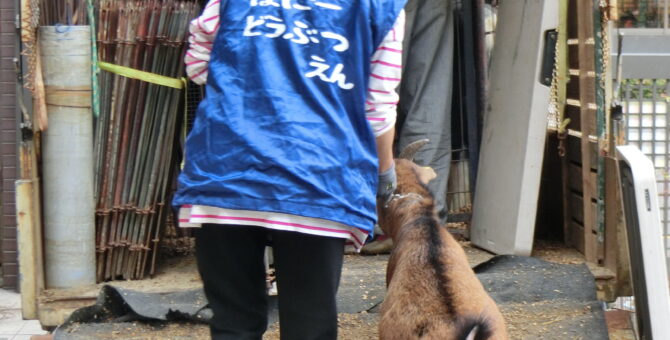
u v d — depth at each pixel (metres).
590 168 4.66
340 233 2.77
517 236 4.67
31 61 4.14
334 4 2.86
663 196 6.86
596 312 4.05
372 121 2.90
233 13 2.93
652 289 3.02
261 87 2.78
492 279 4.33
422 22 5.25
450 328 2.88
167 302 4.19
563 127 5.11
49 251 4.29
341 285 4.40
